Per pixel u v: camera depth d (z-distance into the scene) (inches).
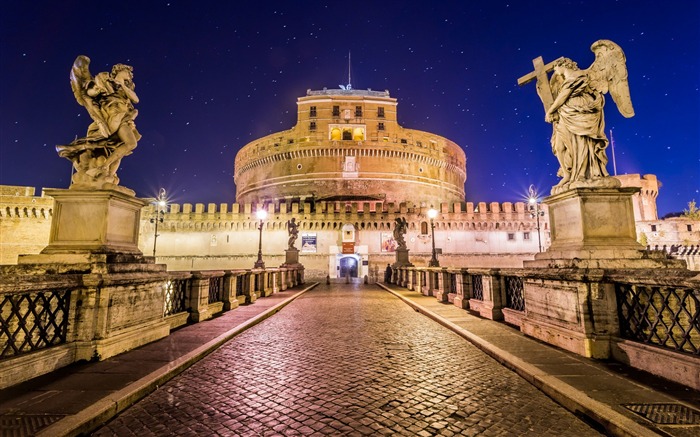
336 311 494.3
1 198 1796.3
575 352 223.6
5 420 134.2
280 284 862.5
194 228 1995.6
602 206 245.1
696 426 126.4
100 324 218.4
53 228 244.1
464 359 235.1
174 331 311.7
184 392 178.1
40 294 194.5
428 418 148.1
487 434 134.6
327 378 199.5
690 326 166.4
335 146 2484.0
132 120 276.5
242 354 252.1
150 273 268.4
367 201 2218.3
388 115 2613.2
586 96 260.1
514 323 324.2
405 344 282.7
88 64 258.2
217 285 448.8
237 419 148.3
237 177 2987.2
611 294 214.2
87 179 248.1
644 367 187.5
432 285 666.2
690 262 1914.4
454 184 2915.8
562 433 135.1
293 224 1326.3
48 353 191.3
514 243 2028.8
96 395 159.2
